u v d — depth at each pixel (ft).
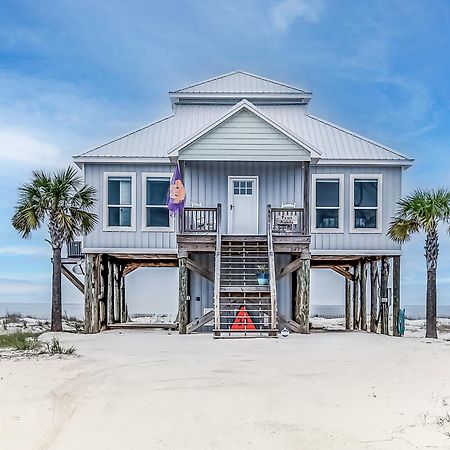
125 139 68.28
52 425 21.77
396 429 20.67
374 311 70.08
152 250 65.16
